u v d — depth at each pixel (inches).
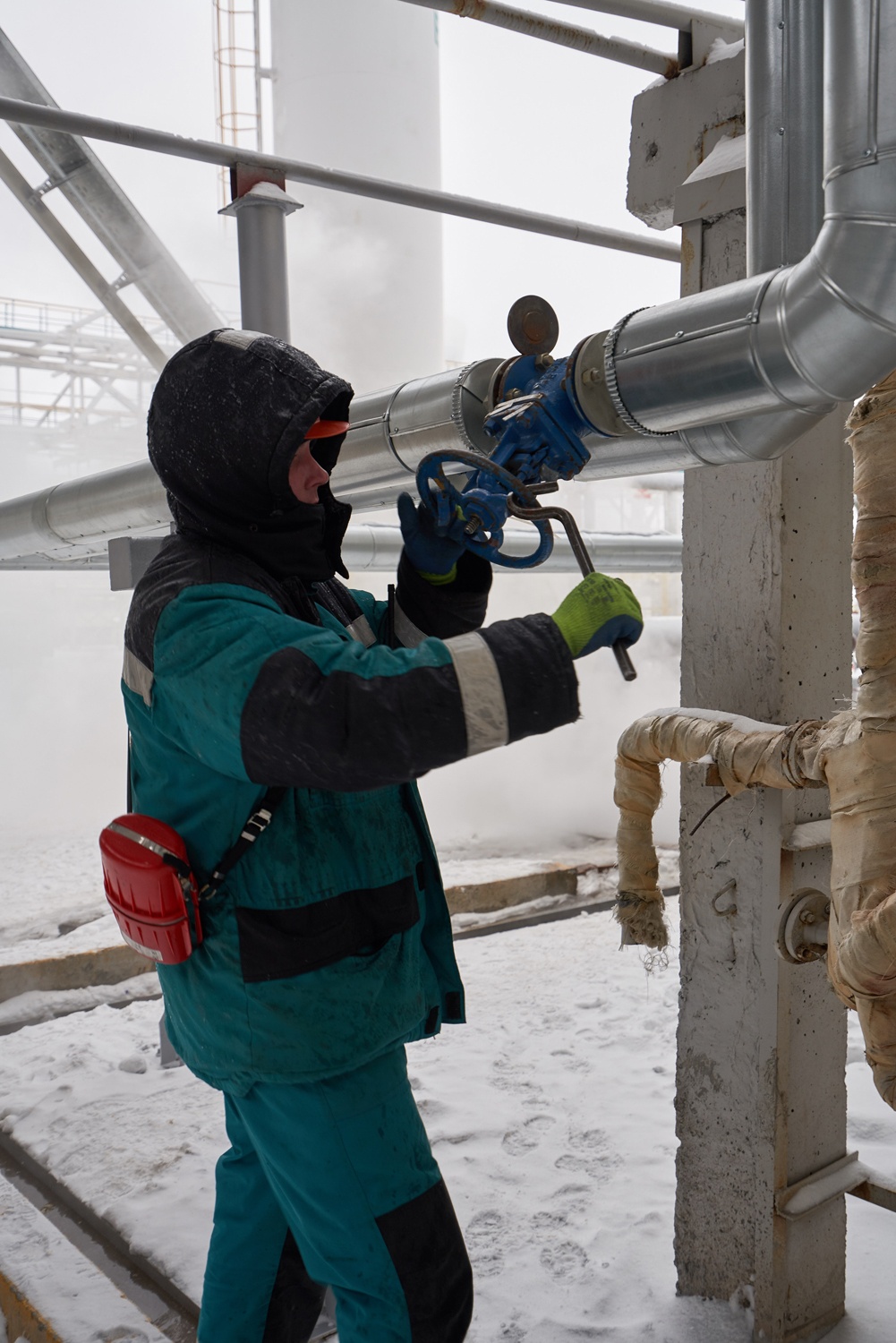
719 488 82.0
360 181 136.3
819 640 81.3
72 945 193.8
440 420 81.9
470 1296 59.5
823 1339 83.0
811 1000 81.4
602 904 224.1
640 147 90.0
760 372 56.6
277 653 46.6
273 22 323.0
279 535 56.9
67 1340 85.6
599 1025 150.0
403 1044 60.4
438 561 62.7
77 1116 127.7
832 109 49.6
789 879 79.3
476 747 45.0
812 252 52.8
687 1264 87.2
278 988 55.1
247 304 134.0
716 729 74.8
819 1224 82.3
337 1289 58.3
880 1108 120.2
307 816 56.9
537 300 70.3
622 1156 112.2
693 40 87.4
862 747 58.2
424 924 65.7
